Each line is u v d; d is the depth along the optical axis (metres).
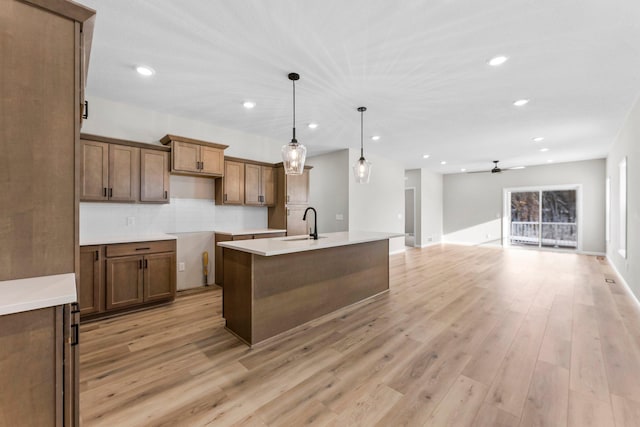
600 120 4.10
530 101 3.40
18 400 0.99
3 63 1.16
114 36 2.17
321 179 6.65
